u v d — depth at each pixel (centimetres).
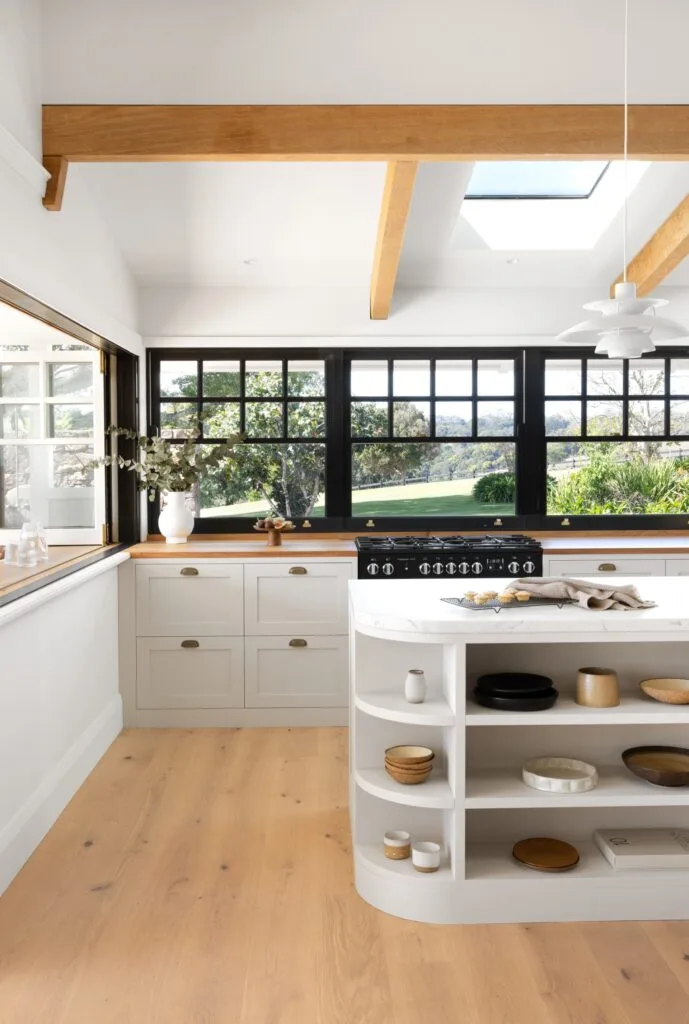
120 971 259
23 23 341
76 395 524
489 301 565
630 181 465
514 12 351
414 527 588
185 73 358
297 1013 239
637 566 514
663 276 513
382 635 297
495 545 510
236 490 583
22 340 517
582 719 289
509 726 322
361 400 583
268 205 469
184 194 456
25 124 345
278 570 505
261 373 579
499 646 326
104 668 472
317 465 585
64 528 528
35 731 354
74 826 365
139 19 351
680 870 295
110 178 439
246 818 373
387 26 352
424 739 322
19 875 321
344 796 398
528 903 289
